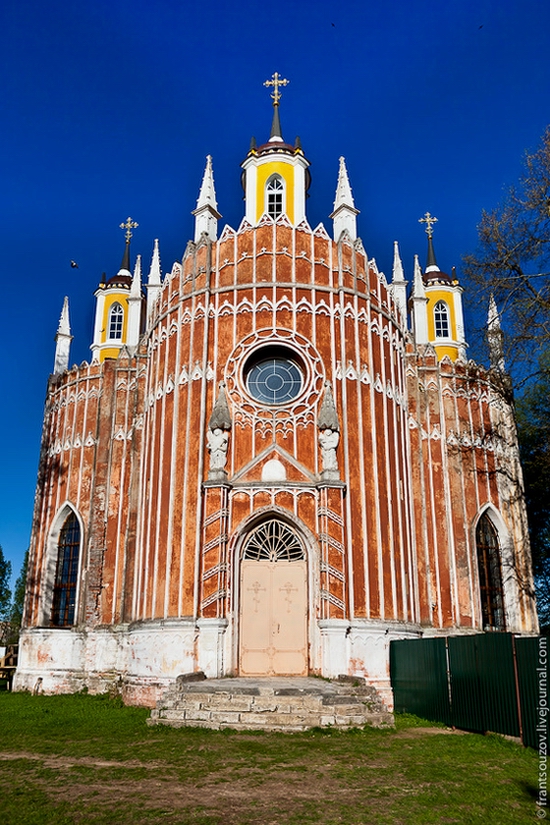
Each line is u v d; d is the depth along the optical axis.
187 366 26.00
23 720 19.53
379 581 23.88
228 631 22.66
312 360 25.56
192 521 23.89
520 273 24.72
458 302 40.16
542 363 27.45
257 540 23.86
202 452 24.52
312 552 23.28
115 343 39.25
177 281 27.77
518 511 30.97
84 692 28.00
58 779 11.71
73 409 33.16
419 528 28.42
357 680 19.94
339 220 28.83
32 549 32.84
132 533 28.47
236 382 25.36
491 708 16.31
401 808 10.10
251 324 25.91
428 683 19.83
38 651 29.72
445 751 14.28
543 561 40.94
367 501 24.64
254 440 24.75
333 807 10.10
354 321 26.39
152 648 23.12
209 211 28.92
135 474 29.28
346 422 24.98
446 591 28.22
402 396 28.38
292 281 26.34
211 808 9.98
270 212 31.50
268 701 17.03
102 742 15.27
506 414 32.16
